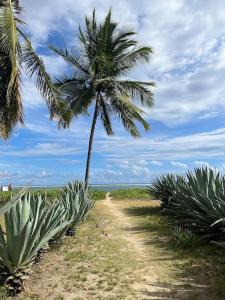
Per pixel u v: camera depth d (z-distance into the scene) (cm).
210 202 963
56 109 1461
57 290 626
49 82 1420
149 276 700
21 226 592
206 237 959
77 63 2230
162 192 1680
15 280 602
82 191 1486
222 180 1090
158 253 873
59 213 772
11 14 1252
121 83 2241
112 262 798
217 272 707
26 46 1372
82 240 1034
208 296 593
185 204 1134
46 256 848
